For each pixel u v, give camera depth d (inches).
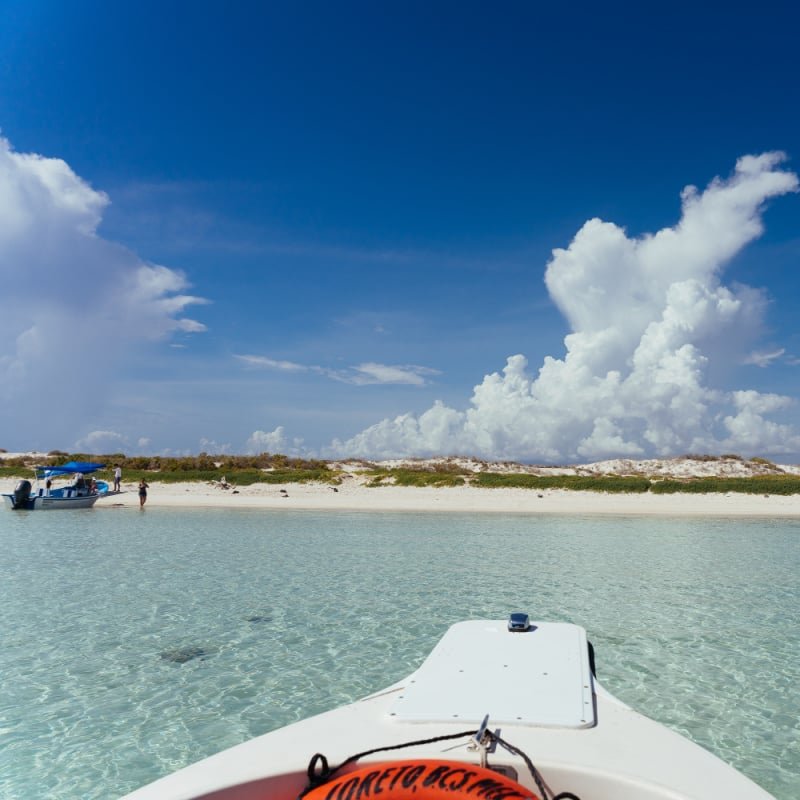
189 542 813.9
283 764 126.0
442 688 153.0
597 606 470.0
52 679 322.3
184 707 287.7
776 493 1460.4
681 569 620.7
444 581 558.9
